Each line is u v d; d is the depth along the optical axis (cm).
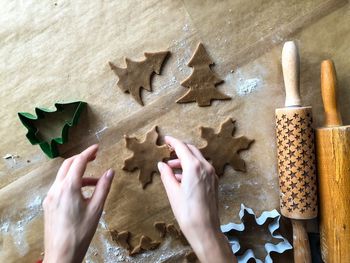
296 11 48
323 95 45
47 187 50
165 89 49
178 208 41
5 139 49
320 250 48
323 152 44
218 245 39
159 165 44
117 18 49
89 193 50
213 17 49
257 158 49
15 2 49
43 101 49
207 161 47
